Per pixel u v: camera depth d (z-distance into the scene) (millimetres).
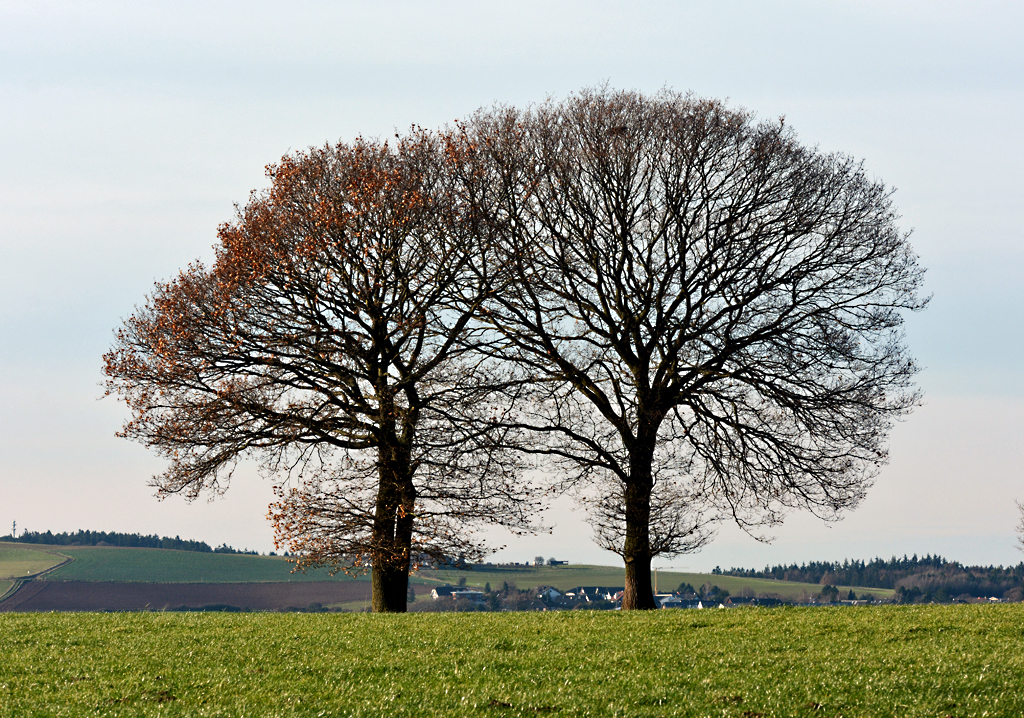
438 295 54438
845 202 55188
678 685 26234
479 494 53562
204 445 52562
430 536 53312
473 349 54969
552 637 34750
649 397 55125
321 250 52781
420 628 37469
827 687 25609
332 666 28906
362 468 52875
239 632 36312
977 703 23703
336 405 53625
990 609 40344
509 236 55625
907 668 27547
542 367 55219
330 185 54812
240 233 53875
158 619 41188
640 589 55406
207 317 51562
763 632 35188
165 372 51156
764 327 54625
